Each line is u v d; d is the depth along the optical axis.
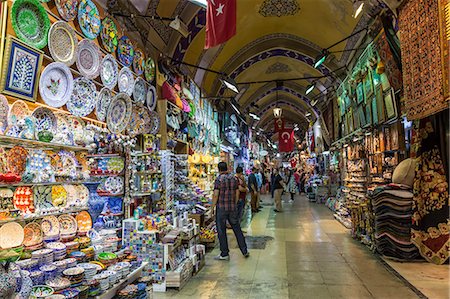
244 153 17.56
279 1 7.71
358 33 7.07
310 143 20.05
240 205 7.22
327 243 6.14
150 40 5.71
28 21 2.89
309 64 10.38
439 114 4.78
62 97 3.30
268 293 3.65
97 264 2.97
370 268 4.50
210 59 8.66
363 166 7.57
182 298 3.56
